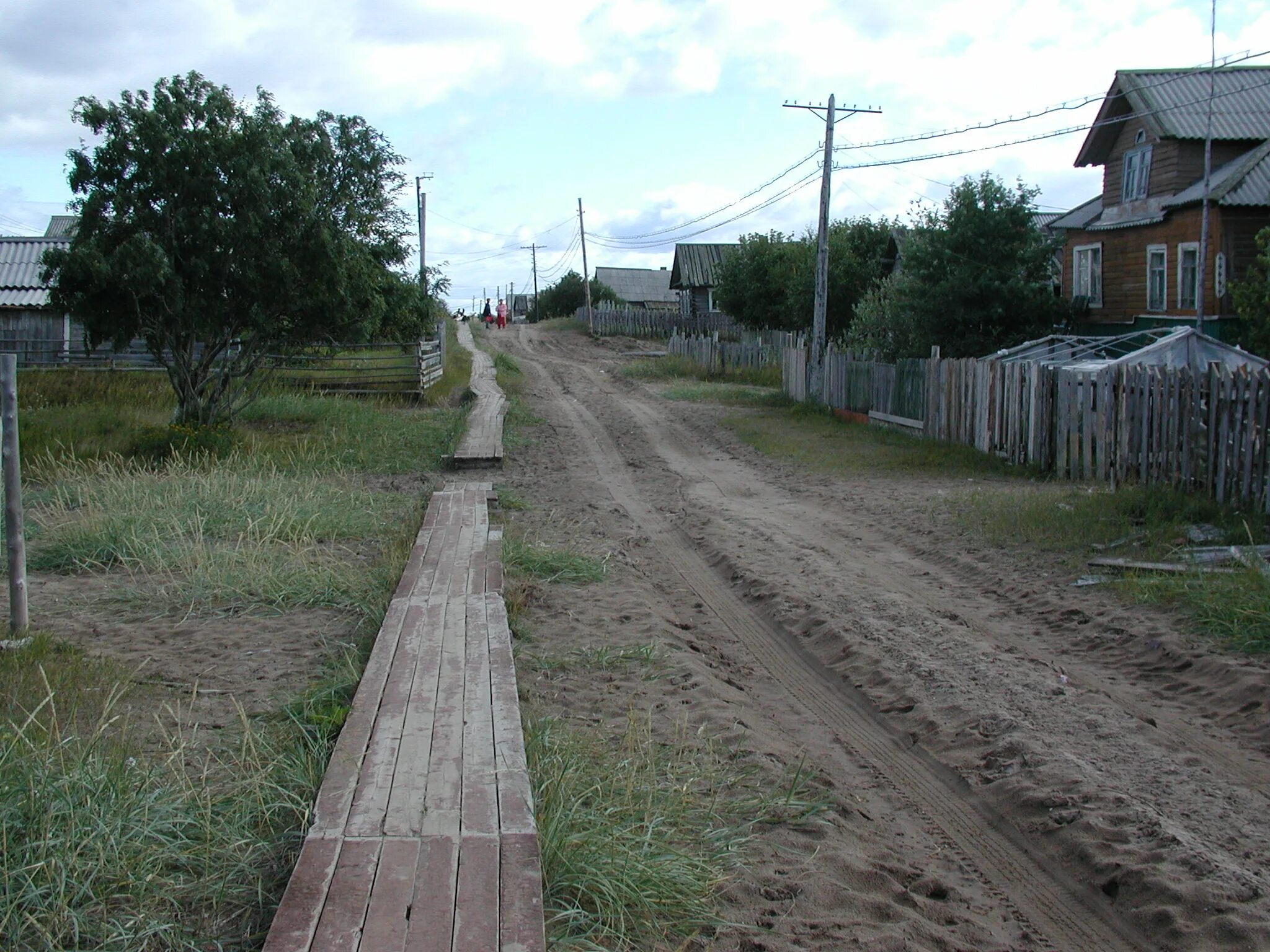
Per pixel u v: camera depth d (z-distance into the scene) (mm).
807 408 25391
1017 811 5035
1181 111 23562
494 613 7215
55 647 6801
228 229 16203
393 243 20094
